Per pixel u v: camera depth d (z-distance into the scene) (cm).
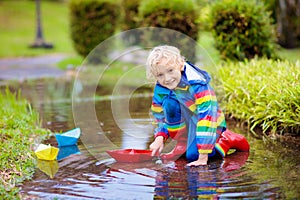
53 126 543
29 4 2678
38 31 1798
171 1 838
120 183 328
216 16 710
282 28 1031
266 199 285
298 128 461
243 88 541
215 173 344
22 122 512
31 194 312
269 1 1025
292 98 460
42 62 1404
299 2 1033
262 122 507
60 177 349
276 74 533
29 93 845
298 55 851
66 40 1975
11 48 1764
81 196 304
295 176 329
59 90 880
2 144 414
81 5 1165
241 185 313
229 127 517
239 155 396
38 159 401
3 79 1065
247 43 699
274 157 386
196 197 293
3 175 353
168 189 311
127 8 1120
